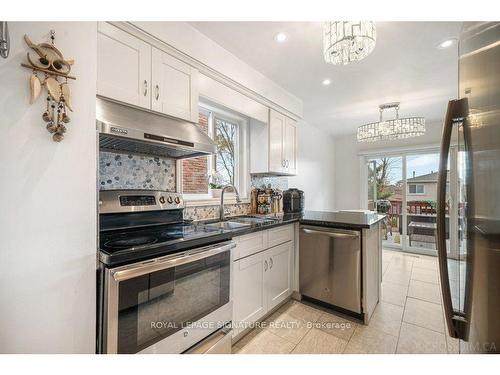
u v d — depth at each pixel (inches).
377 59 87.6
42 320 36.3
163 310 48.9
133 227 62.4
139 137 53.2
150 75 61.5
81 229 40.3
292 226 97.2
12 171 34.4
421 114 152.4
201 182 96.3
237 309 69.8
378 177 198.1
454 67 93.4
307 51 83.1
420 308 92.0
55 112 37.9
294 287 97.9
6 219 33.9
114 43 55.2
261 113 103.7
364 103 132.9
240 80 87.9
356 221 87.9
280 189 138.2
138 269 44.1
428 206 172.7
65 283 38.5
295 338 73.3
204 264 57.4
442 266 33.7
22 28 35.4
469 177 30.8
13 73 34.5
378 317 85.7
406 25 67.7
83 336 39.9
